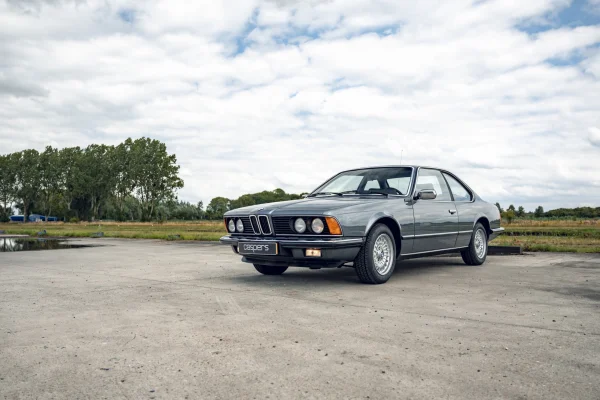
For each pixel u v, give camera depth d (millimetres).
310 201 5750
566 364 2562
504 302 4242
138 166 86938
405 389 2232
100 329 3391
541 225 30422
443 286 5199
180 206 96875
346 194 6348
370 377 2389
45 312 3996
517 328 3316
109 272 6730
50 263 8070
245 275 6320
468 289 4973
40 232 21359
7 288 5312
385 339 3059
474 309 3957
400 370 2484
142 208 88688
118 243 13758
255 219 5590
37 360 2701
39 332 3324
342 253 5145
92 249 11289
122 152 91625
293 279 5883
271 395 2178
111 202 95250
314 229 5160
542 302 4230
